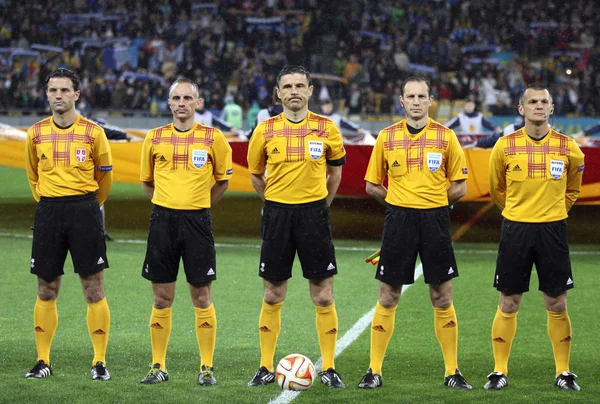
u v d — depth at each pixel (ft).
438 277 30.01
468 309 43.09
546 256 29.94
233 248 61.52
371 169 31.35
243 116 126.31
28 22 155.22
